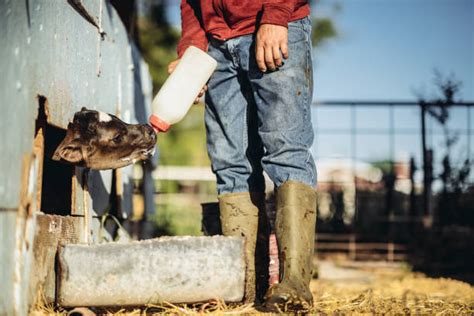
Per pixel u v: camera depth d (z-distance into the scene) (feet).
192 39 10.52
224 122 10.30
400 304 10.09
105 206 12.74
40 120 8.98
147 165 21.52
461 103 21.71
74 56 10.55
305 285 9.00
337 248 24.70
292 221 9.20
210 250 8.66
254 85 9.80
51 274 8.95
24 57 8.08
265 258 10.30
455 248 21.56
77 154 9.34
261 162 9.82
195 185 40.52
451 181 21.88
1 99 7.27
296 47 9.64
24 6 8.11
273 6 9.41
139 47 19.48
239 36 9.91
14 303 7.59
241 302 8.95
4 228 7.34
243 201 10.19
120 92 14.26
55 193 11.30
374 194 25.73
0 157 7.23
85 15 11.21
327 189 26.73
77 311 8.39
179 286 8.57
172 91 10.00
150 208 22.82
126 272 8.52
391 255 22.62
